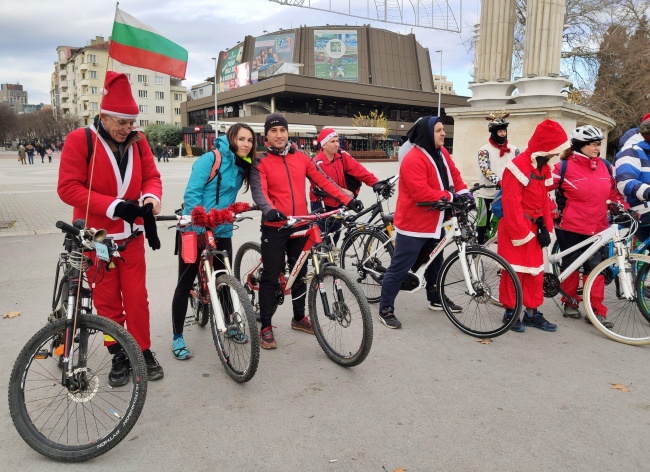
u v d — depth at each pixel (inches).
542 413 119.1
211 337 169.6
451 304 181.9
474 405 123.0
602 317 172.9
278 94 2367.1
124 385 133.6
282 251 155.6
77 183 122.0
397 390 131.1
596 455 102.9
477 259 171.6
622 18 935.7
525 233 161.9
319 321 155.1
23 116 3973.9
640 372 141.0
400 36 3211.1
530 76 368.2
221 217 138.0
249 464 101.0
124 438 110.4
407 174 164.7
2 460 103.0
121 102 119.4
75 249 110.7
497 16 390.0
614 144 949.8
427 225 168.9
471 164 393.4
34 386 129.7
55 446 103.3
